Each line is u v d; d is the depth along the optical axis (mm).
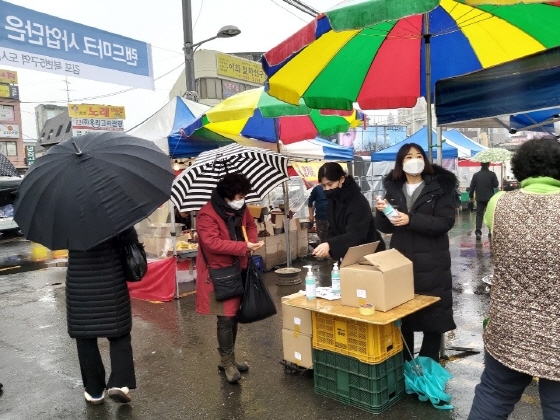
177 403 3594
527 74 3475
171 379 4031
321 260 9234
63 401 3771
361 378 3238
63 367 4508
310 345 3717
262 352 4504
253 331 5109
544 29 3748
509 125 4992
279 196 13867
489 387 2232
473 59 4508
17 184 3793
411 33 4020
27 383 4156
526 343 2002
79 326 3391
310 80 4125
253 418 3287
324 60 3889
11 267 10773
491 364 2219
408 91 4918
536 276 1994
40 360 4711
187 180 4270
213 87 28312
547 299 1971
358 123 7348
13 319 6289
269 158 4848
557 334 1946
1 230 16891
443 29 4062
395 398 3330
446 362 4016
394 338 3307
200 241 3697
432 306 3357
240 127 7070
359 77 4520
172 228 6570
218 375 4051
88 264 3354
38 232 3037
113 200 3004
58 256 12273
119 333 3387
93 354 3523
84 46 4844
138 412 3500
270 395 3605
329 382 3479
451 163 18594
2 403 3781
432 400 3230
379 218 3506
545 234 1984
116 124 22375
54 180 3100
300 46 2799
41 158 3355
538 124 4852
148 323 5609
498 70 3627
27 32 4359
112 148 3283
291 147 8562
